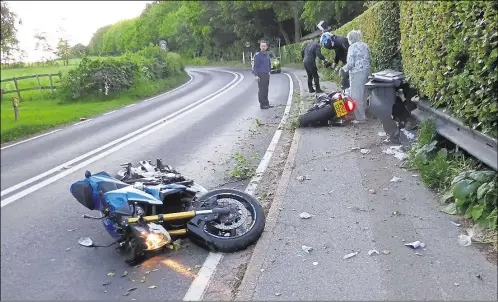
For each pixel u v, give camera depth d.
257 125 12.59
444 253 4.28
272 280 4.16
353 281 3.99
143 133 12.95
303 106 14.46
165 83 31.81
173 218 4.68
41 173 9.05
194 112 16.62
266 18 46.06
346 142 8.94
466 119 5.49
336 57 13.20
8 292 4.42
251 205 5.18
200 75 44.44
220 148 10.18
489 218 4.60
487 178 4.96
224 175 7.97
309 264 4.36
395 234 4.77
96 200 5.17
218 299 4.08
